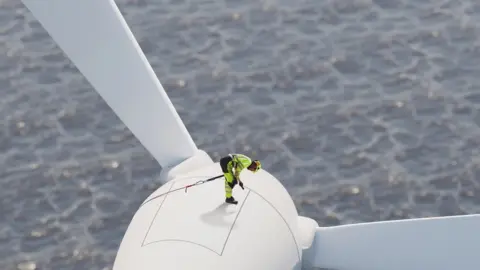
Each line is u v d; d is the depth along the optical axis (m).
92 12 13.05
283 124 33.09
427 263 15.71
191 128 33.12
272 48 37.41
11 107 34.53
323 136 32.47
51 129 33.41
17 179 31.08
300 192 29.91
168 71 36.31
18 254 28.16
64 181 30.95
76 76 36.22
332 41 37.66
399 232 15.51
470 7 39.22
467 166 30.73
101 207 29.78
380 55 36.69
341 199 29.58
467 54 36.53
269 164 31.27
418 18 38.72
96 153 32.16
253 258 14.26
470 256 15.34
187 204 14.77
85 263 27.73
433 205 29.20
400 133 32.44
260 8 39.81
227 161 14.62
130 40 13.75
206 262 13.95
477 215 14.80
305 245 15.93
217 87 35.25
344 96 34.50
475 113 33.28
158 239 14.24
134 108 15.00
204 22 39.06
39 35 38.66
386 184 30.09
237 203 14.74
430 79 35.22
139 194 30.27
